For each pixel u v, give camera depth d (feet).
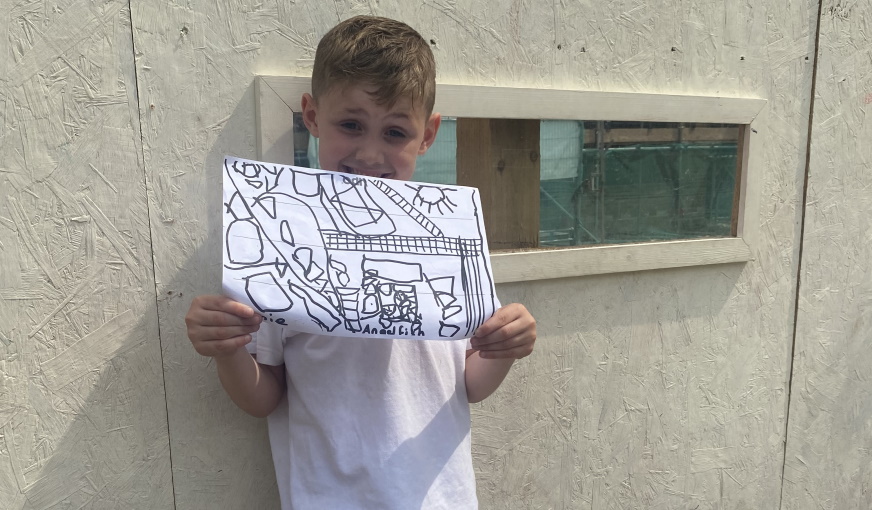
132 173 3.09
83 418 3.12
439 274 2.86
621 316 4.31
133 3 2.99
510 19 3.72
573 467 4.31
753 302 4.75
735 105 4.35
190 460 3.34
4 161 2.87
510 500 4.13
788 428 5.05
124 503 3.23
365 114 2.85
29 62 2.87
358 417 2.79
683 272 4.47
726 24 4.32
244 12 3.18
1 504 3.00
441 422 2.97
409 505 2.75
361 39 2.85
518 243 3.99
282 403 3.17
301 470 2.86
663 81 4.19
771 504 5.08
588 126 4.07
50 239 2.98
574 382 4.22
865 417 5.36
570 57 3.91
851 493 5.41
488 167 3.85
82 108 2.97
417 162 3.67
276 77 3.22
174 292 3.22
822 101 4.70
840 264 5.02
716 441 4.79
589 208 4.16
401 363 2.89
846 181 4.92
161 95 3.09
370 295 2.70
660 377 4.51
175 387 3.26
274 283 2.60
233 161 2.79
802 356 5.01
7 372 2.97
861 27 4.76
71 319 3.05
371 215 2.88
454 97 3.54
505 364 3.13
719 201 4.55
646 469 4.56
